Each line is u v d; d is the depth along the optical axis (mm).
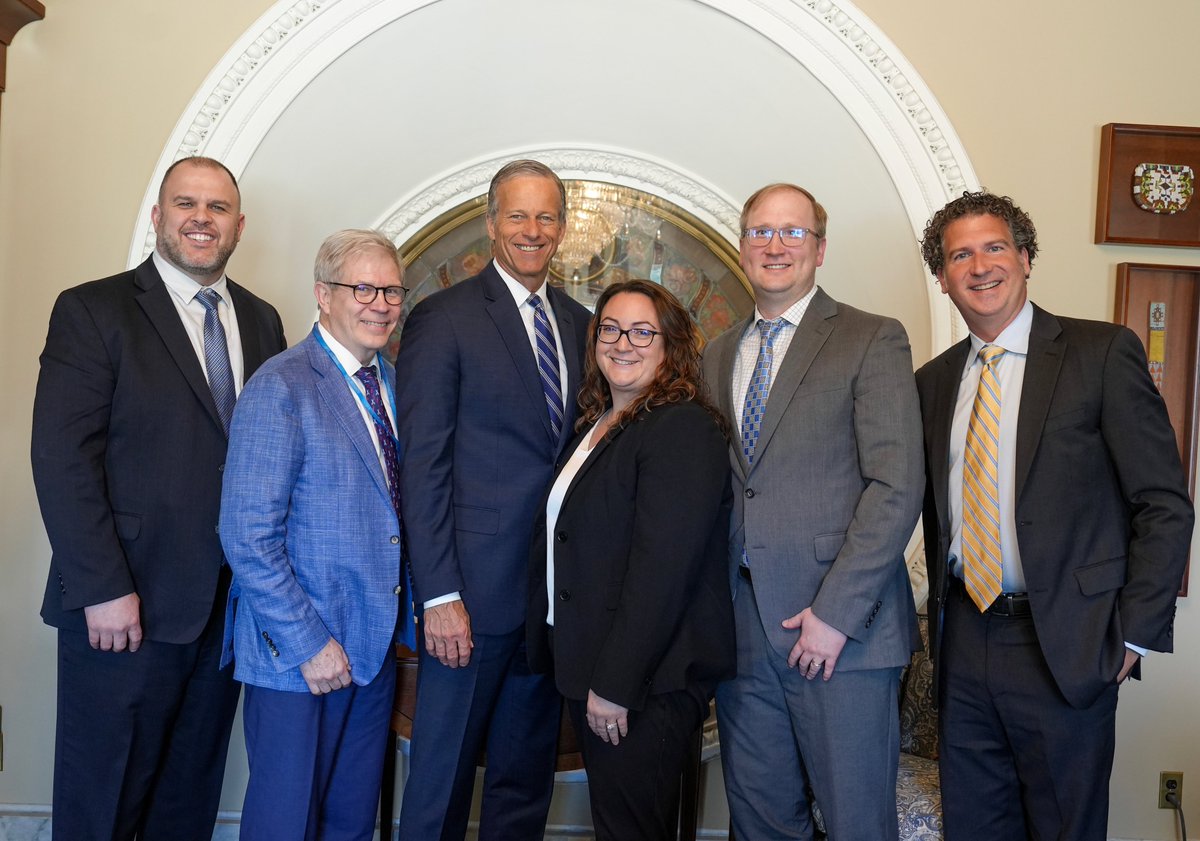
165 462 2113
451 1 2697
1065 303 2797
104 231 2742
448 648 2031
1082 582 1885
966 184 2750
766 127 2871
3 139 2732
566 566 1934
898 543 1898
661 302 1987
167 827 2250
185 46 2750
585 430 2145
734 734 2119
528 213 2145
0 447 2732
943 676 2078
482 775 2895
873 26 2752
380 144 2879
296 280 2883
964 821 2047
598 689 1792
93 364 2086
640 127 2916
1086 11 2785
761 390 2094
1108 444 1907
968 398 2080
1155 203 2740
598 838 1906
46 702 2752
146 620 2092
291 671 1927
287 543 1974
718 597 1913
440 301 2193
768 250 2059
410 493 2029
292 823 1938
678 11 2742
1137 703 2773
